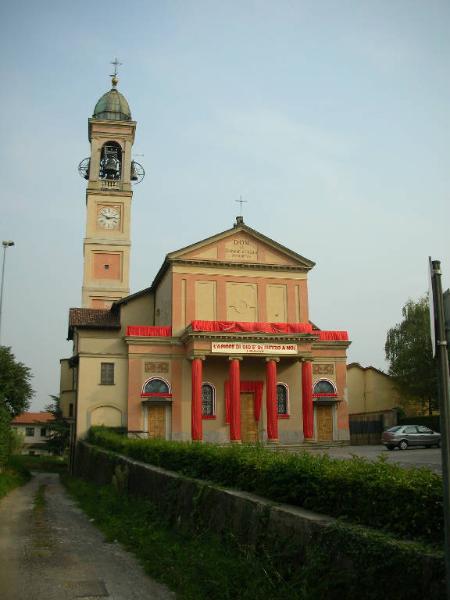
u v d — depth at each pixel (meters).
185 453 17.20
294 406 46.16
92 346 45.47
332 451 38.34
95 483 32.06
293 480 10.36
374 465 8.72
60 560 13.36
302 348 44.31
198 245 46.25
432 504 6.96
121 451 28.39
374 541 7.08
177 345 45.19
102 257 62.78
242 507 11.30
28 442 102.31
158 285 50.31
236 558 10.69
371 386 58.69
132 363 44.44
